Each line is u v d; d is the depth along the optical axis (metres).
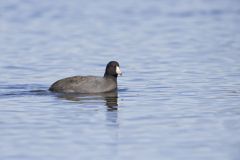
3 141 16.83
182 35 38.75
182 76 26.27
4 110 20.22
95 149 16.19
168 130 17.89
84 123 18.66
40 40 37.06
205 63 29.28
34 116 19.45
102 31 40.69
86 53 32.59
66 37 38.19
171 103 21.25
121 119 19.11
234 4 54.88
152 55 31.84
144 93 23.00
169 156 15.66
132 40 36.97
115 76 23.72
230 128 18.02
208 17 47.38
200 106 20.75
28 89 23.64
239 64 28.78
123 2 56.59
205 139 17.00
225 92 22.91
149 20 45.94
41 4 54.69
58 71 27.77
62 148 16.23
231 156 15.60
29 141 16.83
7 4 54.38
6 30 41.28
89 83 23.05
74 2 56.31
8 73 27.19
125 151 16.03
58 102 21.39
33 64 29.41
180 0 57.94
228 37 37.50
